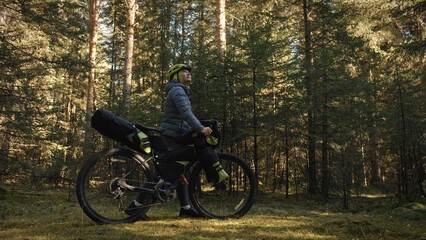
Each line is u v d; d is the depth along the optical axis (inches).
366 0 546.3
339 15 412.2
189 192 156.1
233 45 386.9
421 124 402.0
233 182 179.6
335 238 115.7
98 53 729.0
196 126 143.9
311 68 364.5
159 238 113.6
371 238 115.6
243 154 405.7
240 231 126.5
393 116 405.4
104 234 119.0
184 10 675.4
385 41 627.5
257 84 351.6
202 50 353.1
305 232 125.0
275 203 304.5
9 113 323.0
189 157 150.6
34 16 346.3
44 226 132.9
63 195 320.5
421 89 414.3
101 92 689.0
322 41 433.4
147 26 519.8
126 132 141.3
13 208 209.0
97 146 317.7
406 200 356.5
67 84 634.2
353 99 373.4
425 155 433.7
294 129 386.6
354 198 369.7
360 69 577.9
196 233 122.0
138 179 146.3
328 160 357.7
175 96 149.1
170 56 363.6
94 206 140.0
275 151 427.5
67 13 408.2
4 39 319.6
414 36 603.5
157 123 337.7
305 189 419.5
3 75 308.7
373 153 520.4
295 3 446.0
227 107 346.9
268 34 363.6
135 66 596.4
